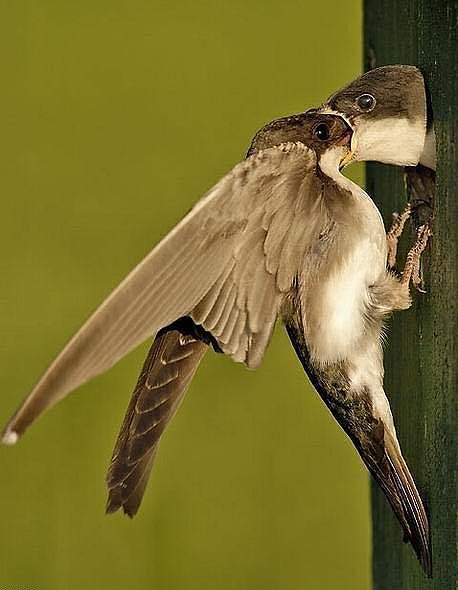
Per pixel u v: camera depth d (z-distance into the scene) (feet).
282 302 17.63
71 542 27.76
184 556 27.81
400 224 20.12
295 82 31.65
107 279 30.25
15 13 32.37
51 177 31.22
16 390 29.25
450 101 18.33
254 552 27.91
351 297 17.79
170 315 14.94
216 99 31.65
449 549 18.74
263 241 16.40
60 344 29.66
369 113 19.21
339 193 17.81
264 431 28.25
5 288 29.91
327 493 28.17
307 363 18.16
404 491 18.48
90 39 32.19
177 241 14.99
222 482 28.17
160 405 17.60
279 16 31.83
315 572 27.84
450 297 18.44
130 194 30.99
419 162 19.66
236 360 16.58
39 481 27.91
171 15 32.14
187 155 31.42
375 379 18.13
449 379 18.62
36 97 31.89
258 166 15.69
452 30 18.25
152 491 27.99
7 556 27.68
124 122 31.65
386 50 22.93
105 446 28.14
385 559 24.12
